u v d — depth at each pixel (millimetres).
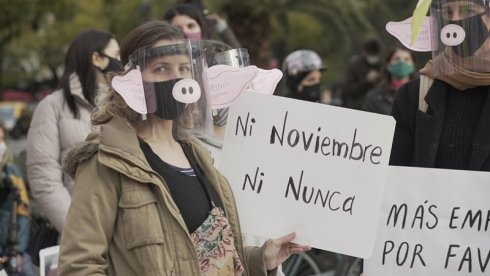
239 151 3924
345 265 7914
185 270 3312
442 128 4375
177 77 3465
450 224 4137
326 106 3867
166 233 3322
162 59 3447
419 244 4168
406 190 4184
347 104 11383
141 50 3449
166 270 3271
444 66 4199
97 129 3604
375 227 3836
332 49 24953
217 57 4480
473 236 4117
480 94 4320
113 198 3328
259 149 3906
